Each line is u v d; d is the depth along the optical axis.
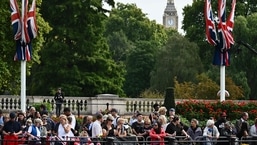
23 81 63.75
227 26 64.75
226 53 65.06
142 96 120.75
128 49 153.25
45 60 97.81
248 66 107.75
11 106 78.81
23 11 62.81
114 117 48.41
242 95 101.69
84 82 97.12
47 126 47.16
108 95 80.25
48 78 97.44
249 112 62.56
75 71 96.88
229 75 105.81
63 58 97.38
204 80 103.81
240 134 48.47
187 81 117.00
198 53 118.25
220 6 64.75
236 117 62.47
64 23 100.00
